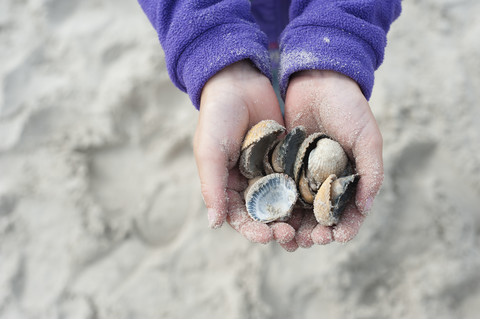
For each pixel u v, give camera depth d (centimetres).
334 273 61
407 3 76
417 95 70
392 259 62
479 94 70
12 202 65
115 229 64
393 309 60
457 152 66
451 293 60
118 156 68
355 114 47
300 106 50
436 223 62
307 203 47
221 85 49
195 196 65
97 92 71
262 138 47
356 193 46
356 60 48
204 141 47
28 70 72
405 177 65
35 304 61
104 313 60
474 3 76
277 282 61
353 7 49
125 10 76
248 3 52
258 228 45
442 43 74
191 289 61
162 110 70
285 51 50
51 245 63
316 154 47
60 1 76
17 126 68
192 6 48
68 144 67
